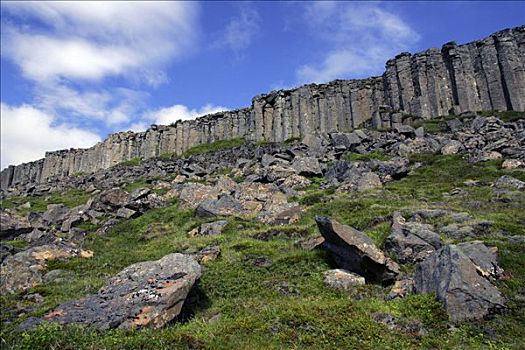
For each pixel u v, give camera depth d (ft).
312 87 281.95
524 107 212.64
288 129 276.41
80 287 65.16
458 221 71.51
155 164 275.39
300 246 72.69
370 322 40.81
